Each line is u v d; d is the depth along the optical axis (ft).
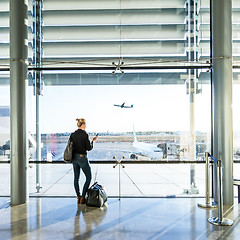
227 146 16.49
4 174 19.31
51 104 19.76
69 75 19.79
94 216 13.96
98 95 19.76
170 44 19.77
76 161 16.08
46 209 15.24
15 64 16.65
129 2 19.98
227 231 11.88
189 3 19.62
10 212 14.70
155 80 19.63
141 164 19.21
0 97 19.97
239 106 19.36
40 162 19.12
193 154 19.29
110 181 19.06
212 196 18.16
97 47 20.03
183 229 12.14
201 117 19.30
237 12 19.77
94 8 20.06
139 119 19.56
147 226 12.52
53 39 20.03
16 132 16.58
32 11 19.84
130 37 19.94
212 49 17.06
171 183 19.19
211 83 18.19
